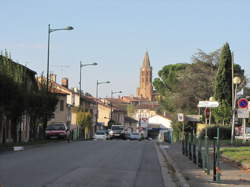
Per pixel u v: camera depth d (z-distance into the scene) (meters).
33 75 46.91
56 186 11.52
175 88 66.62
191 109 63.62
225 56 49.22
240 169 17.08
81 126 69.06
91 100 94.56
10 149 28.03
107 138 71.19
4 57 35.94
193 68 63.84
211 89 62.25
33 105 37.66
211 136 41.25
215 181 13.22
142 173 15.78
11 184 11.65
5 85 29.61
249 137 36.31
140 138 70.12
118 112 119.06
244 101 21.50
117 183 12.66
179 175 14.94
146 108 139.25
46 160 19.72
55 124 44.44
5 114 32.81
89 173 14.84
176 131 63.09
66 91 78.00
